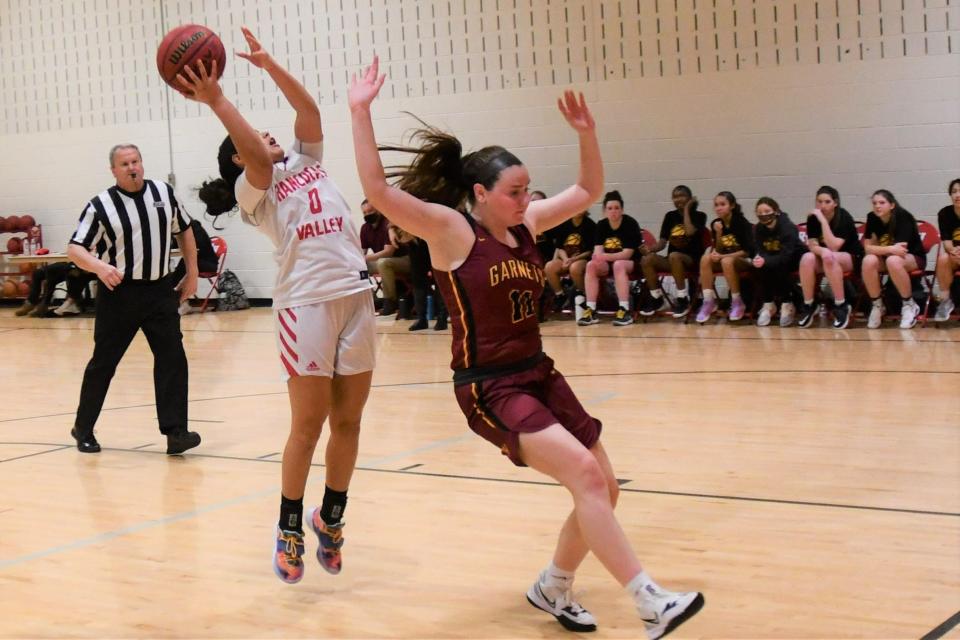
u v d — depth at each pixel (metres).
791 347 10.77
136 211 6.84
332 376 4.34
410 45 16.00
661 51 14.39
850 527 4.81
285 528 4.31
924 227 12.48
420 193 3.83
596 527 3.40
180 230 7.15
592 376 9.52
